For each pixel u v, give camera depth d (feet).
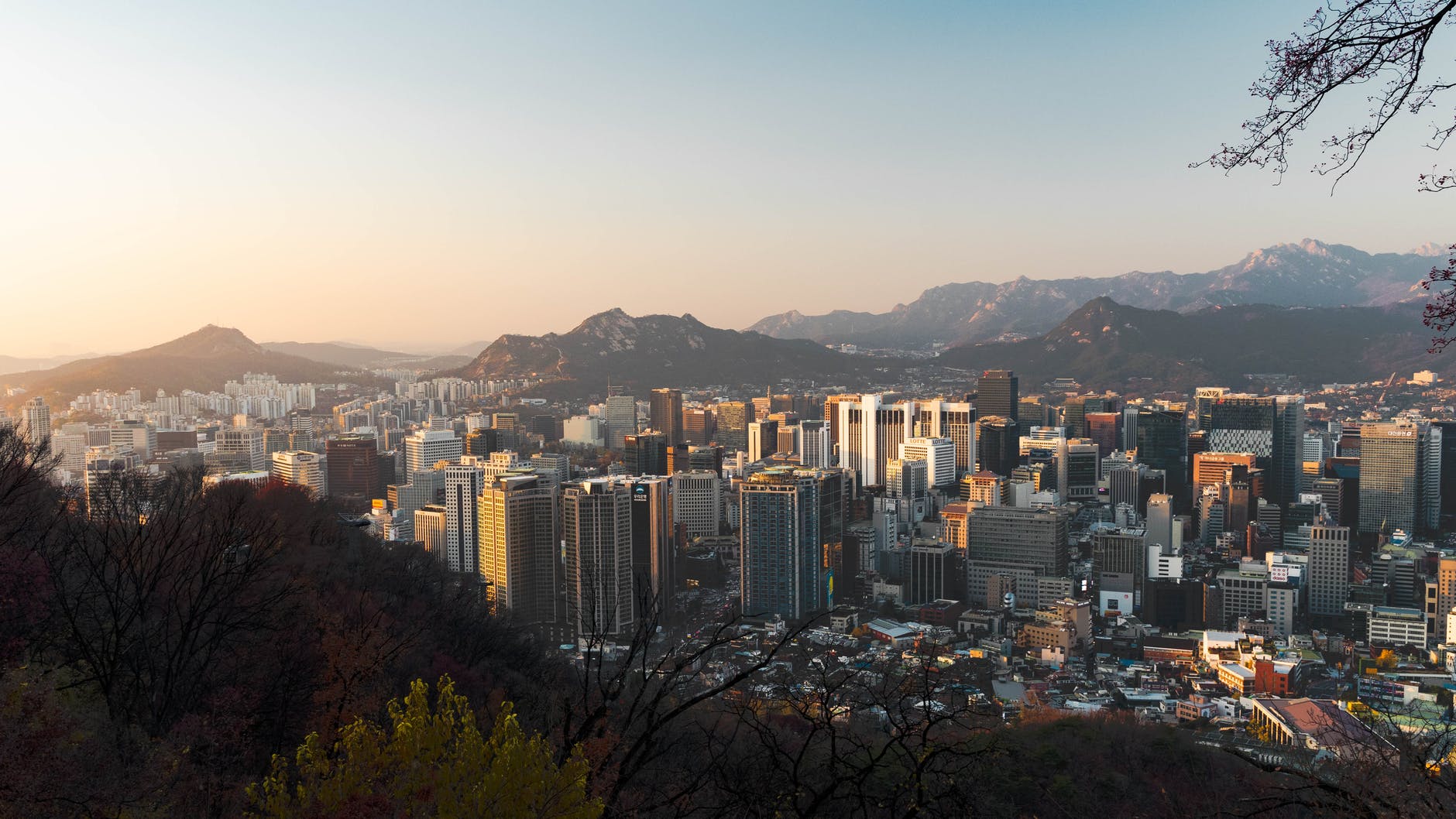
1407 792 76.23
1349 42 49.78
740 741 137.28
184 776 124.77
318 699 161.79
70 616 153.07
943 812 94.27
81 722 126.31
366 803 84.74
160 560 173.78
